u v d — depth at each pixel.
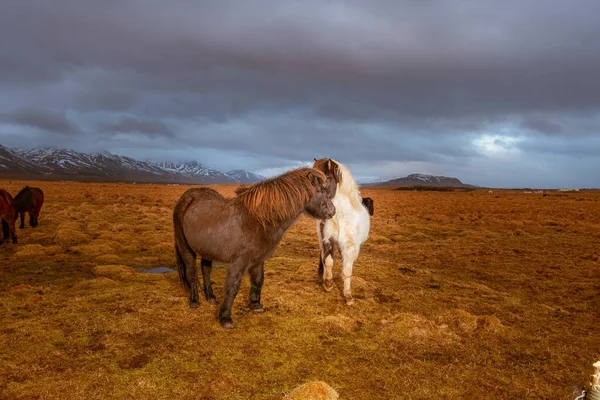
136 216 19.25
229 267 5.22
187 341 4.71
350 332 5.14
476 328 5.38
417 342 4.84
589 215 25.52
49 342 4.58
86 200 30.69
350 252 6.21
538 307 6.61
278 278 7.75
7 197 10.83
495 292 7.44
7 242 11.34
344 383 3.85
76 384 3.68
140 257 9.99
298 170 5.55
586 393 2.64
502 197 56.38
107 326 5.09
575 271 9.46
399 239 14.63
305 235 14.76
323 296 6.62
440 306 6.44
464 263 10.36
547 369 4.29
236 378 3.88
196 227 5.40
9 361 4.09
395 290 7.33
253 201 5.12
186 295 6.52
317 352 4.53
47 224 15.48
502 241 14.23
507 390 3.82
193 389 3.67
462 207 32.94
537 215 25.17
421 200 45.62
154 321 5.30
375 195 61.31
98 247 10.45
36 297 6.23
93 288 6.93
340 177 6.21
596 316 6.24
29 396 3.48
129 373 3.92
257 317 5.58
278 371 4.06
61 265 8.84
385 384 3.85
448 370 4.17
